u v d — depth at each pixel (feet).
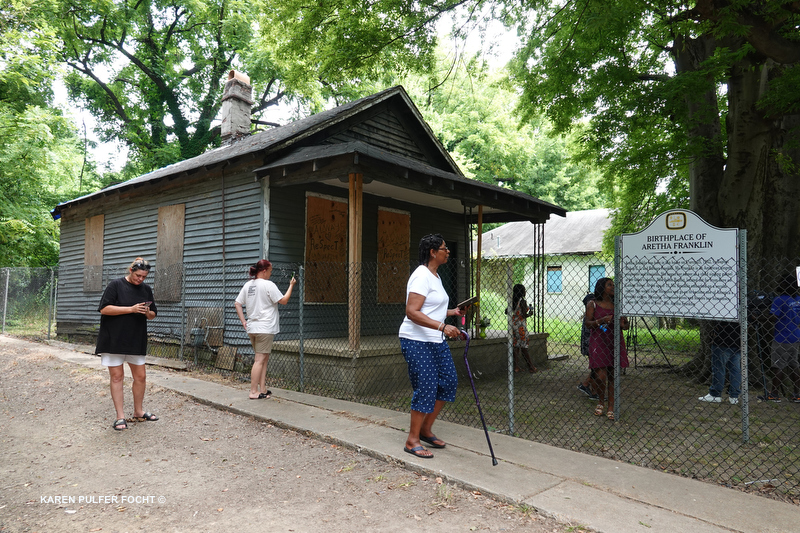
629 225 46.83
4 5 49.37
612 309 20.25
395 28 30.30
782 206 28.27
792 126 29.07
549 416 20.35
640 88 30.07
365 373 24.52
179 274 33.68
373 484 12.62
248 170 29.12
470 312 33.53
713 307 17.40
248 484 12.69
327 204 31.68
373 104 34.24
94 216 43.04
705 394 25.43
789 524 10.27
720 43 28.63
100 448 15.55
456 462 13.70
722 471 13.98
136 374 18.35
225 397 21.61
